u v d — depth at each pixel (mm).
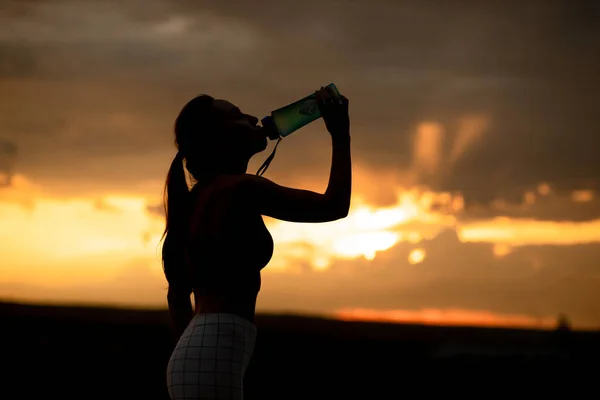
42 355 14984
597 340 15469
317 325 27188
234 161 2398
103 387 11227
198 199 2322
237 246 2199
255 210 2236
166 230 2422
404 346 18984
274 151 2438
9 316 24531
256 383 13008
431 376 13680
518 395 11195
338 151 2244
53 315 26578
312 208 2186
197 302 2264
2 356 14664
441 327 25750
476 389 12047
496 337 20828
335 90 2295
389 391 11875
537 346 15250
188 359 2109
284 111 2416
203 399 2070
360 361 16266
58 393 10453
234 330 2141
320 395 11352
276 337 22125
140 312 27469
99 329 21312
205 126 2367
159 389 11062
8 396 10016
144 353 15586
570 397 10984
